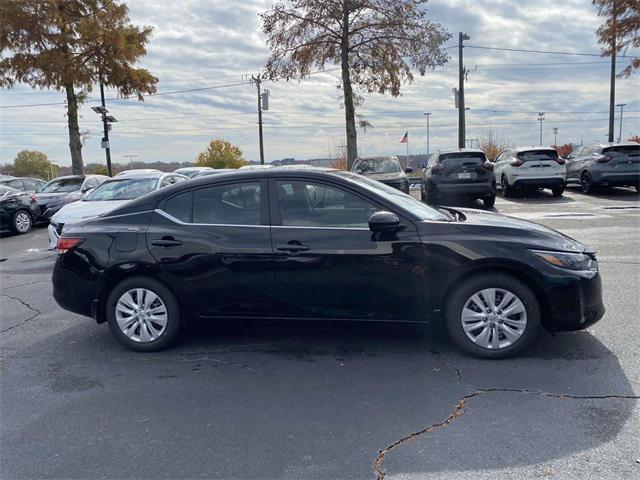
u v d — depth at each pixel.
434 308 4.45
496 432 3.25
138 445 3.26
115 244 4.84
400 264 4.41
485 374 4.12
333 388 3.98
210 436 3.34
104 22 21.14
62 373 4.46
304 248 4.51
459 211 5.29
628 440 3.11
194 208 4.82
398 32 18.83
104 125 25.61
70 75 20.38
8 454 3.21
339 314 4.58
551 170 16.67
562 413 3.46
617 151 16.62
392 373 4.21
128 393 4.02
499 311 4.38
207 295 4.73
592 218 12.24
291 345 4.93
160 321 4.83
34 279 8.43
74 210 9.73
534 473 2.82
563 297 4.26
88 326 5.76
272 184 4.70
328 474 2.89
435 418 3.46
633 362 4.23
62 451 3.22
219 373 4.35
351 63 19.47
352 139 20.00
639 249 8.59
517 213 13.66
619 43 20.47
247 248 4.59
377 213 4.33
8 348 5.11
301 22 19.11
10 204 14.12
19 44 19.75
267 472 2.93
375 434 3.29
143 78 22.73
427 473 2.86
